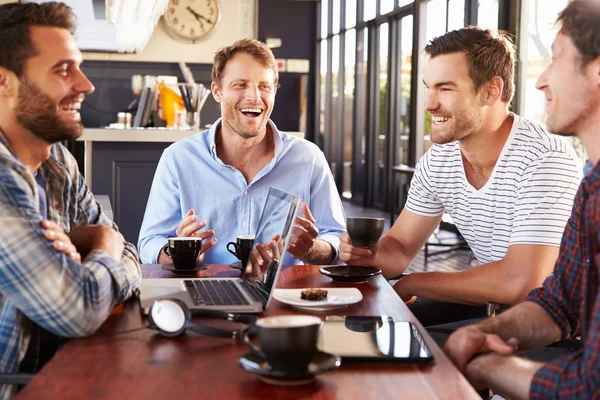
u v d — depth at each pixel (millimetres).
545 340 1586
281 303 1598
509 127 2148
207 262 2482
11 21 1490
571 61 1467
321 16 12148
